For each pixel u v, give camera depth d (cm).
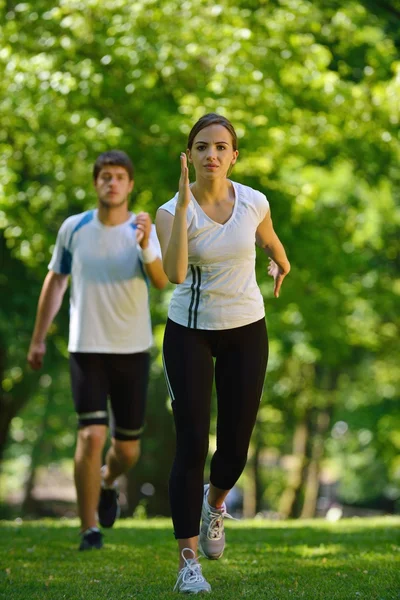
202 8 1817
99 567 786
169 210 646
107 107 1958
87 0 1773
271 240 703
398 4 2153
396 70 1878
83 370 930
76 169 2020
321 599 610
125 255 932
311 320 2756
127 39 1791
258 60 1834
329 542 1048
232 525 1460
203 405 643
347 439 4634
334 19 1997
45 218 2236
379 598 616
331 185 2642
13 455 4578
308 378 3984
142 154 1988
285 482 5256
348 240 2614
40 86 1788
